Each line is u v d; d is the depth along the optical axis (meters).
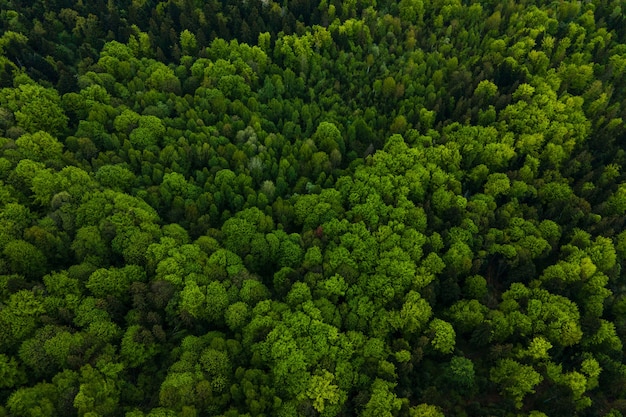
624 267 95.44
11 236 81.38
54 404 64.56
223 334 78.12
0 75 111.38
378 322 79.75
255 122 112.25
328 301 80.38
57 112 107.69
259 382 70.50
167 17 148.12
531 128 114.50
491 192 102.69
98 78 117.69
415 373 76.50
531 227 93.88
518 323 80.50
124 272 80.75
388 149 109.00
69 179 92.44
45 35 133.38
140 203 92.00
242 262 88.38
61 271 79.06
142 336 73.00
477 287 84.94
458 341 84.38
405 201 96.69
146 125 106.69
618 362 77.56
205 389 67.50
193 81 123.81
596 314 84.56
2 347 69.19
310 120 114.31
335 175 105.62
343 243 89.44
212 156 104.50
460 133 111.81
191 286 79.31
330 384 71.25
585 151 108.75
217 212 97.00
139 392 71.12
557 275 87.62
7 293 73.94
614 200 101.00
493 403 75.44
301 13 151.62
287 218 97.12
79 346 70.00
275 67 132.62
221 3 153.62
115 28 140.50
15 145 95.38
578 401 74.06
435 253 86.75
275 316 77.69
